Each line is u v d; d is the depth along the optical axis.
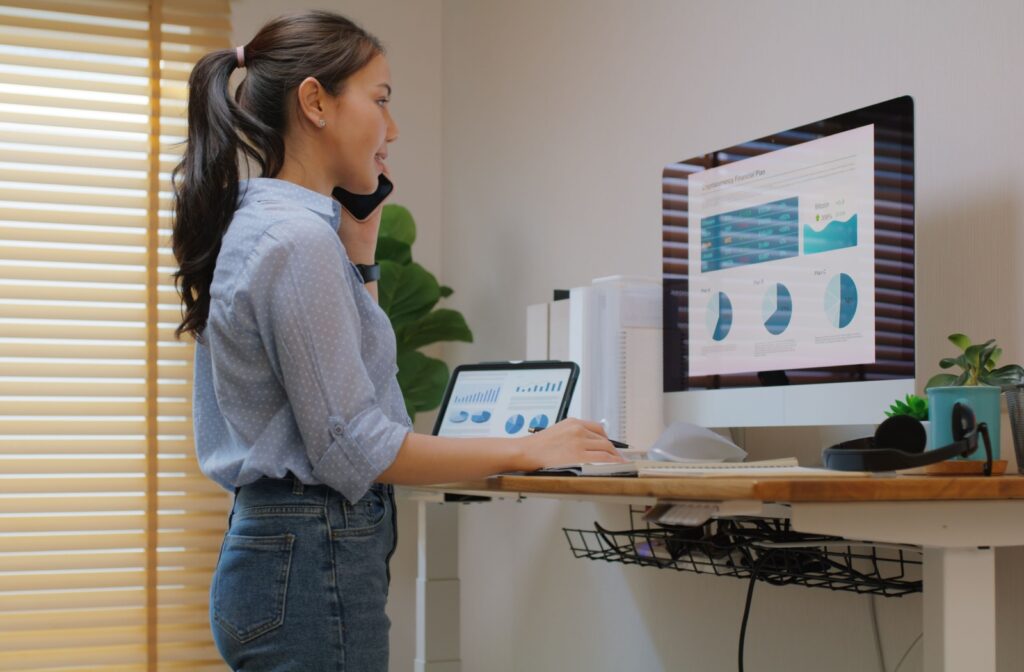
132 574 3.04
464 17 3.38
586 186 2.65
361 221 1.78
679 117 2.29
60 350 3.03
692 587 2.17
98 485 3.03
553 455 1.31
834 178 1.57
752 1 2.07
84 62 3.12
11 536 2.97
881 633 1.69
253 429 1.22
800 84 1.93
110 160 3.12
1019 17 1.51
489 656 3.02
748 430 1.97
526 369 2.03
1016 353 1.49
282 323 1.17
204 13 3.23
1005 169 1.52
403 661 3.32
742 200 1.76
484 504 3.07
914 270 1.42
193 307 1.28
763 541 1.55
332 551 1.21
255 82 1.38
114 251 3.11
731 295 1.77
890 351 1.45
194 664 3.06
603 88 2.58
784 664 1.91
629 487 1.10
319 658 1.19
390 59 3.50
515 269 3.01
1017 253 1.50
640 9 2.44
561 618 2.66
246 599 1.20
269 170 1.35
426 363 3.03
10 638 2.95
